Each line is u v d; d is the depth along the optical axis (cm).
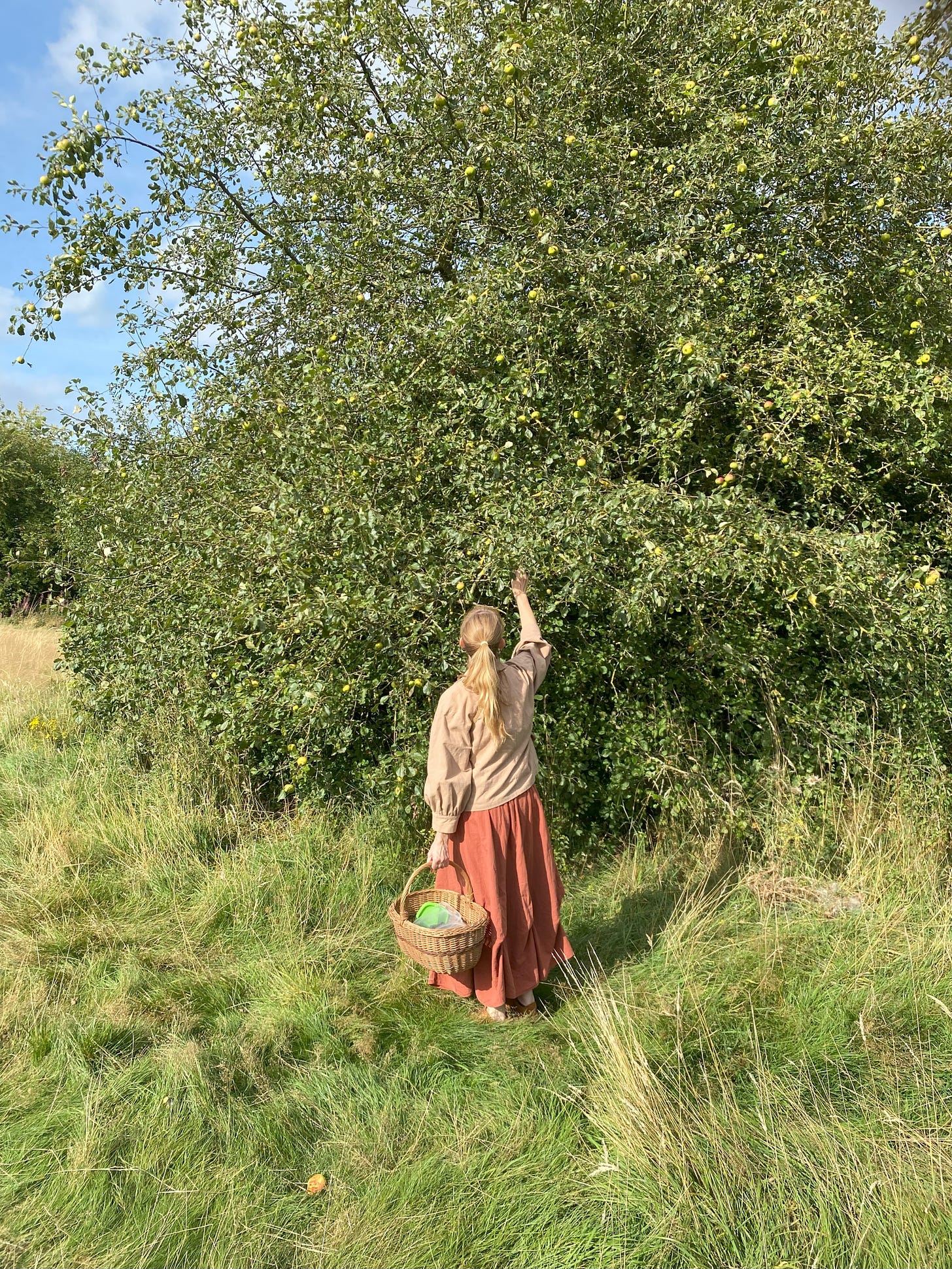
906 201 429
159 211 490
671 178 423
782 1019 274
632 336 397
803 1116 229
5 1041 276
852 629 387
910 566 398
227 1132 233
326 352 401
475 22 458
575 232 416
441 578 354
